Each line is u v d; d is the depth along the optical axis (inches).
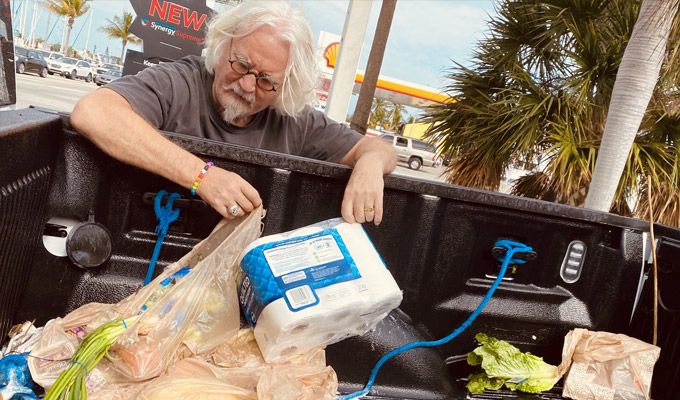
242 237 40.8
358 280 39.6
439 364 52.9
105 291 45.6
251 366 39.2
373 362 50.4
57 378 33.5
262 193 47.2
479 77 236.4
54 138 42.0
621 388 51.1
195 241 47.5
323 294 37.9
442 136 250.8
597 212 55.1
